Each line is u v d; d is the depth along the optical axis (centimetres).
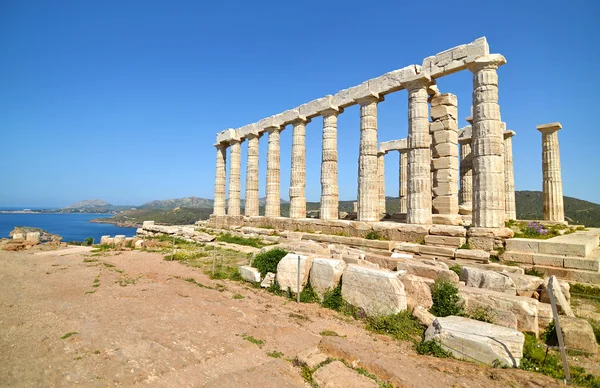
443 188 2178
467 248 1600
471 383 601
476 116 1702
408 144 1994
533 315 839
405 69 2020
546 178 2578
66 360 671
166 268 1722
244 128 3388
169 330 853
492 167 1628
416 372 629
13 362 658
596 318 958
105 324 892
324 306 1084
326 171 2506
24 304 1084
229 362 688
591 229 2234
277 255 1422
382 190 3566
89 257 2098
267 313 1015
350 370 613
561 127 2562
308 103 2684
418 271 1142
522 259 1390
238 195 3528
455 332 746
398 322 902
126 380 599
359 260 1273
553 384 595
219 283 1401
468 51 1759
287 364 679
